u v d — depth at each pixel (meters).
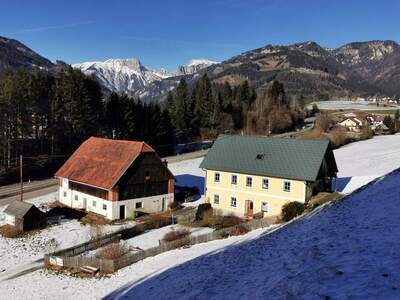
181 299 20.56
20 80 85.12
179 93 129.50
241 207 51.22
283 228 31.22
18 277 33.00
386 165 78.94
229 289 19.39
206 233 40.69
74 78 89.69
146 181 54.34
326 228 24.28
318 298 14.21
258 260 22.80
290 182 47.91
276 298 15.80
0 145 78.06
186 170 82.94
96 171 54.78
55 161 85.62
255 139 53.59
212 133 134.50
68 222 49.88
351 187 59.34
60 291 28.88
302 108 188.88
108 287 28.06
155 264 31.38
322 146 49.62
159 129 109.88
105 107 101.12
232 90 172.12
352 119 151.00
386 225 20.64
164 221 47.22
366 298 13.09
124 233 42.53
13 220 46.88
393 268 14.85
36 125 87.06
